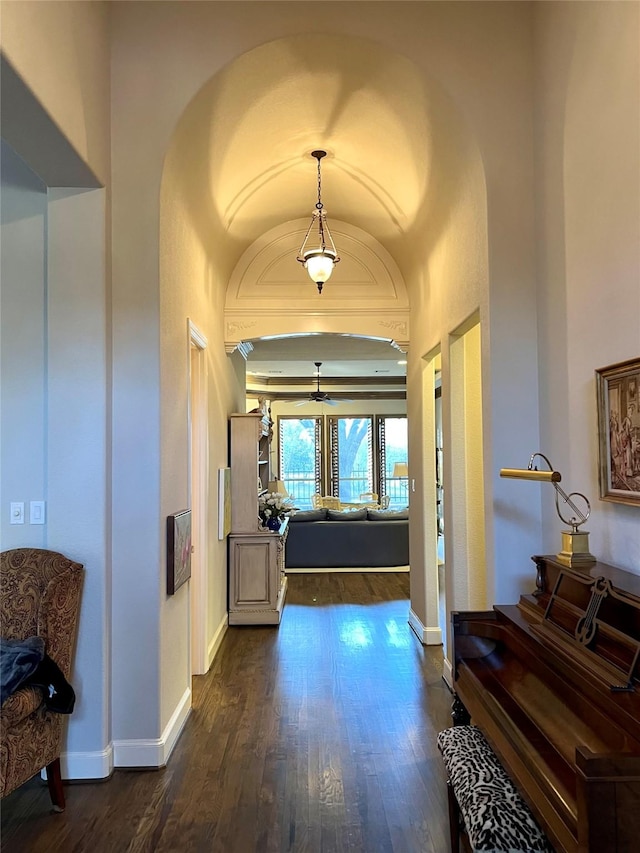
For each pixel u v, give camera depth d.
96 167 2.78
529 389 3.01
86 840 2.26
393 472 12.97
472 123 3.07
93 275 2.85
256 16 3.03
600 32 2.38
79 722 2.72
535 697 1.99
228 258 5.00
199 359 4.24
